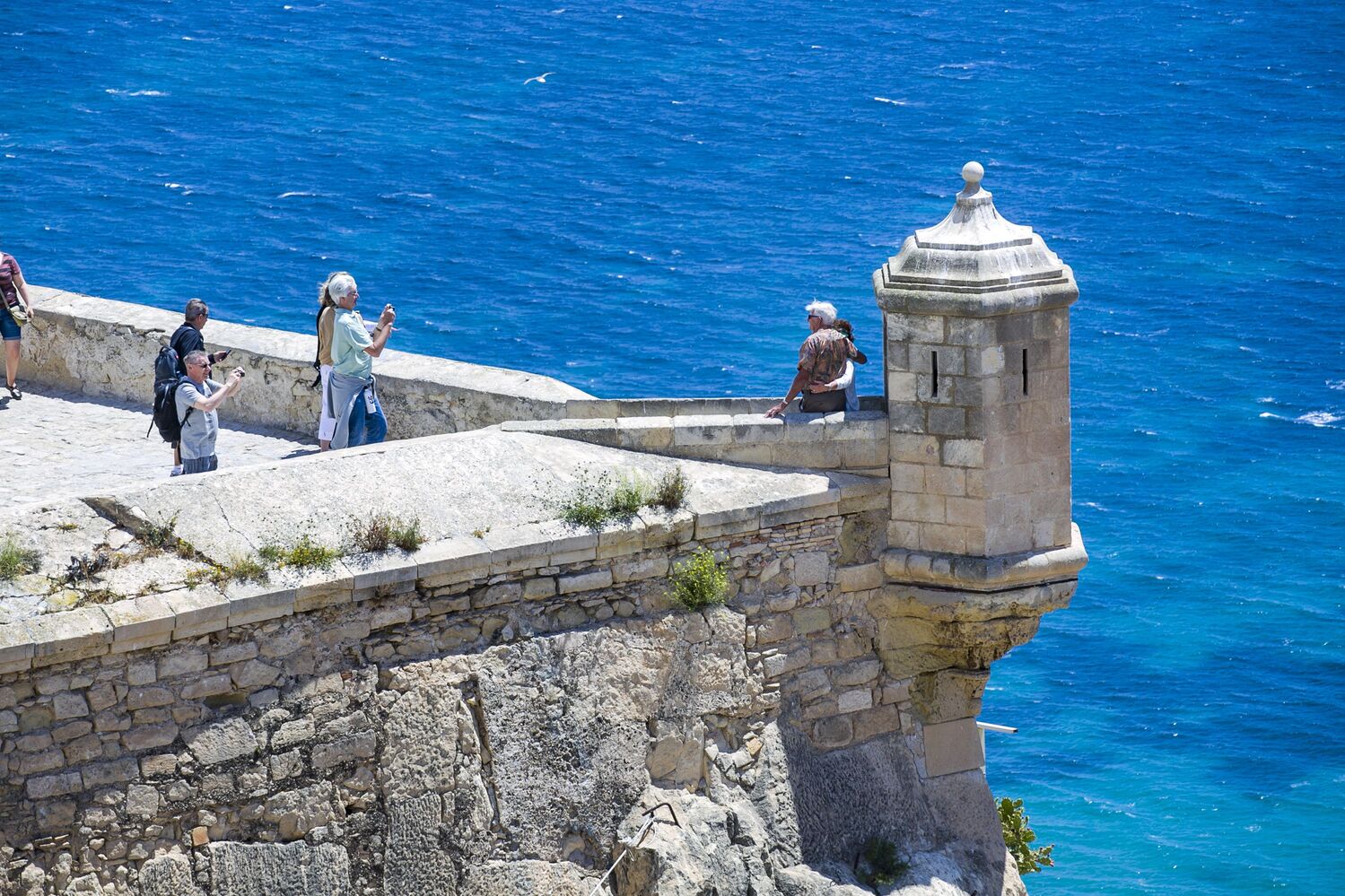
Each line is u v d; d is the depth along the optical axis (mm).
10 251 141750
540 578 24719
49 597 21281
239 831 22641
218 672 22328
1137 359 139250
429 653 23969
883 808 28062
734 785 26578
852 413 26922
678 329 132750
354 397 28062
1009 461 26078
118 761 21719
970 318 25406
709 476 26344
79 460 30594
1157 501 115875
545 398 28859
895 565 26953
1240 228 169500
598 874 25266
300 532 23141
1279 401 131000
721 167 182750
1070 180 184750
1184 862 78625
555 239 155750
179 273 139625
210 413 26703
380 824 23609
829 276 146625
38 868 21266
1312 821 81875
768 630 26844
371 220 158375
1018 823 38219
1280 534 111500
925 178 181500
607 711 25328
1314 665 95938
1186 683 94312
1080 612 102688
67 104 192000
